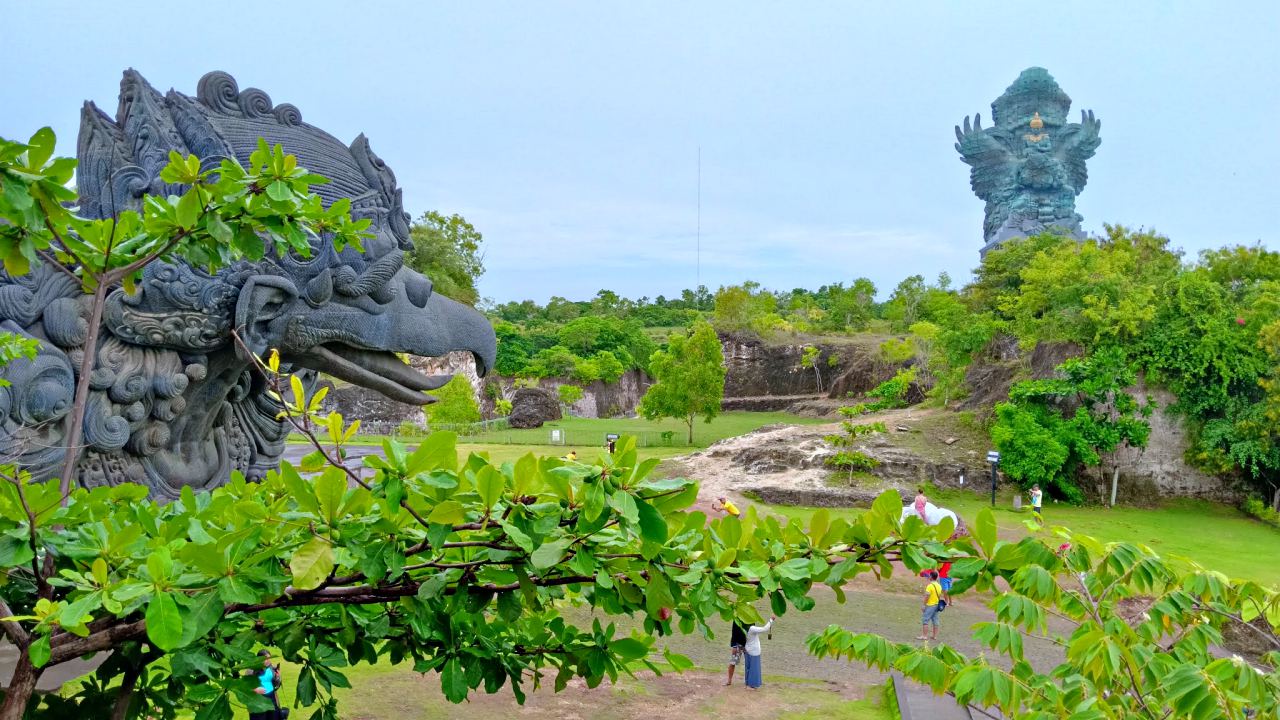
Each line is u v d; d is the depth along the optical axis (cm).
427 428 3953
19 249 320
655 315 10369
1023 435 2606
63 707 416
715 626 1424
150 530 361
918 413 3559
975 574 332
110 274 334
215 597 293
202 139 701
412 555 322
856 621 1471
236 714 878
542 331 7862
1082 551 376
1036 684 390
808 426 3384
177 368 714
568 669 398
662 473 2898
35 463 621
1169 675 340
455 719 945
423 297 801
